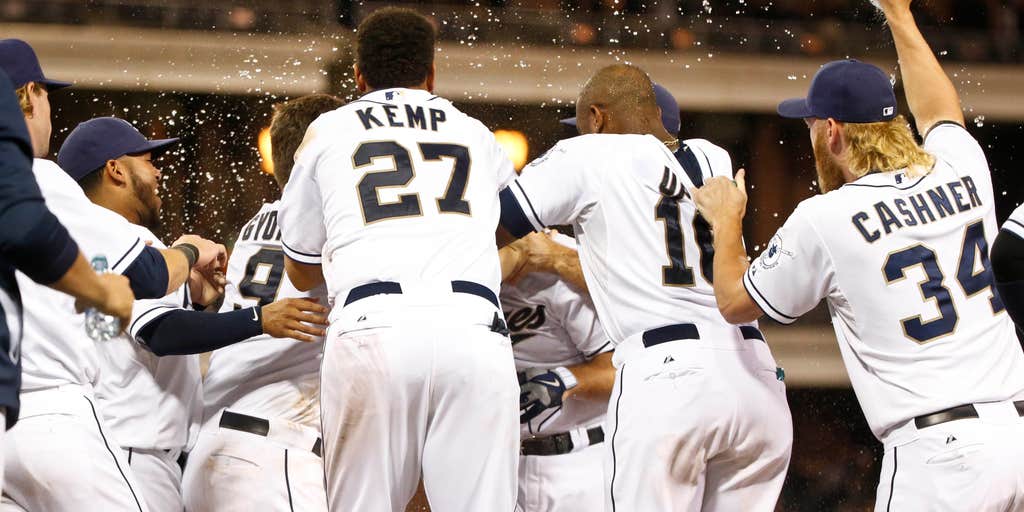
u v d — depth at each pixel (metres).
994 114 44.91
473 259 10.15
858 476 38.84
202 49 40.47
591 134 11.68
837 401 42.22
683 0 44.78
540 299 12.36
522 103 43.09
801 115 11.09
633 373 10.80
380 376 9.65
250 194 39.12
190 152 39.44
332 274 10.14
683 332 10.77
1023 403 9.80
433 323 9.73
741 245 10.80
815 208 10.05
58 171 10.02
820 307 42.88
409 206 10.19
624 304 11.02
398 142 10.52
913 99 11.64
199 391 11.97
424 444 10.05
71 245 6.72
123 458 9.87
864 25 44.91
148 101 39.97
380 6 41.53
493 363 9.91
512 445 10.04
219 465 11.38
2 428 7.14
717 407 10.49
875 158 10.22
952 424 9.56
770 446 10.90
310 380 11.70
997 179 45.09
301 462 11.47
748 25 44.84
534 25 43.25
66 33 40.00
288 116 12.23
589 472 12.39
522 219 11.12
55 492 9.29
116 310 7.02
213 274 11.93
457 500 9.93
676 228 11.12
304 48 40.72
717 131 45.25
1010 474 9.42
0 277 7.20
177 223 38.16
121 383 11.15
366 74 11.23
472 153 10.77
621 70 12.10
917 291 9.82
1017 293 9.11
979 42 45.06
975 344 9.81
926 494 9.61
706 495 11.22
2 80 6.84
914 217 9.96
